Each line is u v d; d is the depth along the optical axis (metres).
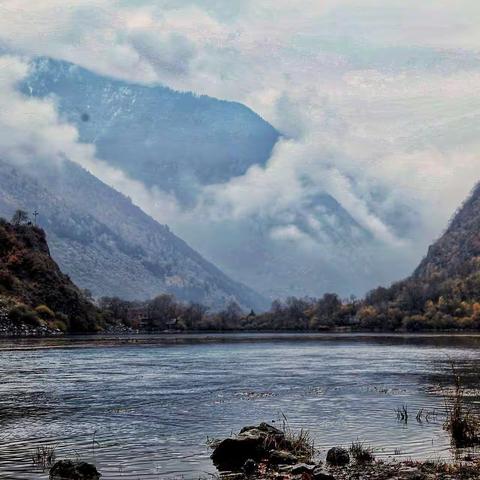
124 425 41.88
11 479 28.42
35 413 47.09
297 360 108.69
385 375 77.31
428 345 163.00
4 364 94.00
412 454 33.12
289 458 31.64
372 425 41.16
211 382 69.88
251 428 34.88
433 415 44.72
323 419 43.72
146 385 66.69
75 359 106.69
